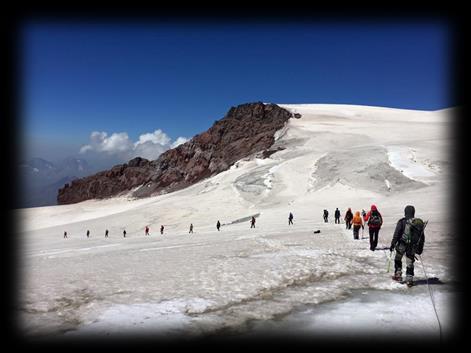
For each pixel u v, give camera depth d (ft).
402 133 341.41
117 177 515.09
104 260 55.57
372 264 41.45
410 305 25.85
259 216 183.11
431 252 45.29
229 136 449.89
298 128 404.57
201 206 233.14
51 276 40.22
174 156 484.33
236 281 33.81
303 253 49.47
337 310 25.34
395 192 188.03
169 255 56.34
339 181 215.31
